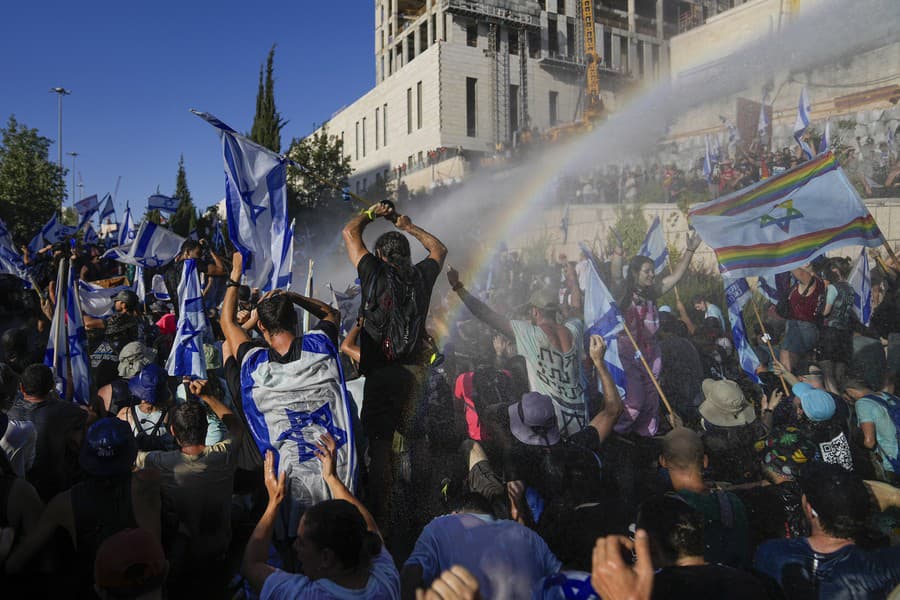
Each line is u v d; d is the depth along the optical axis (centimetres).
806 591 266
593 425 399
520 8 4981
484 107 4925
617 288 781
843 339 657
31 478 387
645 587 165
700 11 4703
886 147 1486
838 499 265
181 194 4634
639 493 379
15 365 503
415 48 5566
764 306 923
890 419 436
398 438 355
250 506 476
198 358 509
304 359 311
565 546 277
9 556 311
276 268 461
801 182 572
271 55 3225
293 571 311
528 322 452
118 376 545
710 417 424
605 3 4956
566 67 5122
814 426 372
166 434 431
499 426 377
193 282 518
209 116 434
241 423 388
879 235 551
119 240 1540
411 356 356
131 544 240
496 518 275
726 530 300
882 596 258
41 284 1120
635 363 525
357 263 360
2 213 3394
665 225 1570
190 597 366
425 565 259
